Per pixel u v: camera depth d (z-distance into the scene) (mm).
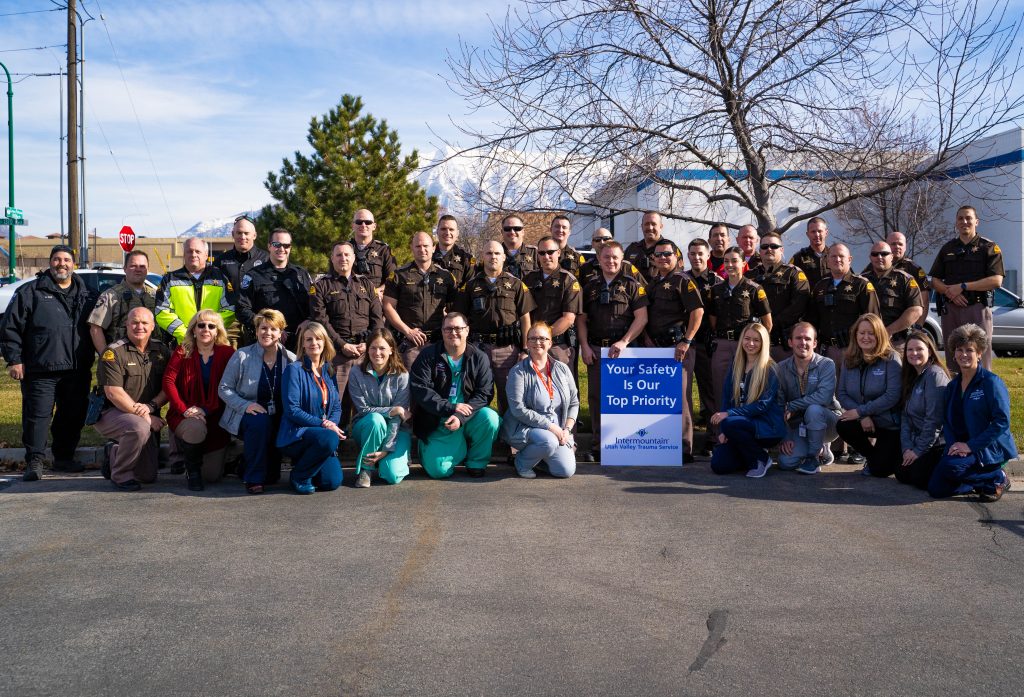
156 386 7168
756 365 7410
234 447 7609
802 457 7559
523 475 7426
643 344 8523
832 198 12531
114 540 5430
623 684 3457
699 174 12641
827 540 5449
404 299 8141
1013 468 7602
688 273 8656
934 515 6086
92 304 7758
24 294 7387
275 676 3529
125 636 3928
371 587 4570
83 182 24766
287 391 6738
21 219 22031
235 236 8094
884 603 4359
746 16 11375
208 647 3811
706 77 11500
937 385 6840
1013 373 13633
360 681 3484
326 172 22297
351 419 8203
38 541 5402
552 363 7523
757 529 5699
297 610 4246
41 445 7418
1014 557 5117
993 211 13656
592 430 8727
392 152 22875
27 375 7402
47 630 3996
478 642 3861
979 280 8914
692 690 3410
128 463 6887
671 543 5371
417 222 22172
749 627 4043
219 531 5641
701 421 9586
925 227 19984
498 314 7961
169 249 44750
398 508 6270
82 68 24156
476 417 7230
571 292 8070
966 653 3768
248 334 7840
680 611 4242
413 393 7234
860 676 3537
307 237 21719
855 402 7461
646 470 7785
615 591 4516
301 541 5406
